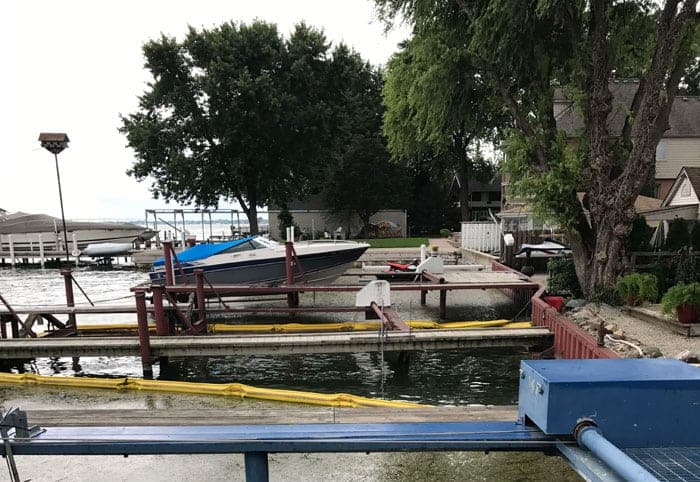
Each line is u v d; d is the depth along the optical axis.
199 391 6.62
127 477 4.11
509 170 10.94
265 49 28.06
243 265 13.88
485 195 48.84
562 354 8.30
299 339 8.42
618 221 9.46
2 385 7.30
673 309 7.64
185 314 10.61
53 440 2.27
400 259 21.44
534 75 10.62
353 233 38.75
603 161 9.56
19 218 34.72
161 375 8.70
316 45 29.47
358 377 8.45
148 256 27.80
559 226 10.38
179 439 2.25
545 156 10.44
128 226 37.47
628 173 9.29
